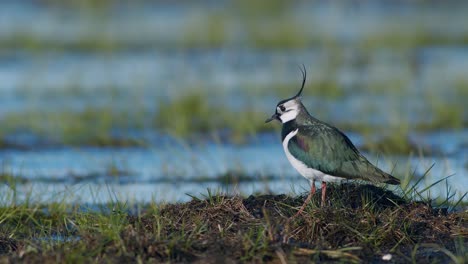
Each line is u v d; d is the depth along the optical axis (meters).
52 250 9.12
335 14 35.50
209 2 36.84
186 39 30.19
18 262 8.92
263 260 8.84
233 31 31.97
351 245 9.42
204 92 21.19
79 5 34.88
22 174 14.38
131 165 15.07
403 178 12.98
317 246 9.11
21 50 28.27
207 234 9.52
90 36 29.95
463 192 12.38
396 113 18.94
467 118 18.88
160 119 18.78
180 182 13.77
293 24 32.38
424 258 9.19
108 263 8.65
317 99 21.23
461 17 34.94
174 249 8.98
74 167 14.98
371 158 14.89
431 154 15.49
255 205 10.38
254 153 15.91
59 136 17.33
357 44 29.52
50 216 11.54
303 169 10.56
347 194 10.57
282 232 9.37
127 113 19.22
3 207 11.59
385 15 35.66
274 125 18.11
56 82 23.34
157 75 24.20
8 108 19.94
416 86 22.88
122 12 34.91
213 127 18.14
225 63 26.36
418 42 29.94
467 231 9.85
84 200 12.53
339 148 10.35
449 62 26.41
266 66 25.69
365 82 23.31
